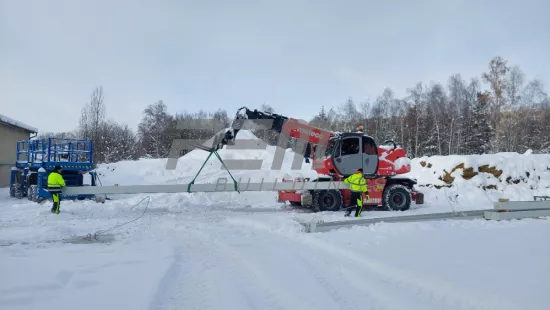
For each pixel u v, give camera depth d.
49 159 13.70
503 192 14.78
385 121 51.56
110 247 6.67
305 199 12.03
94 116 34.03
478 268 4.98
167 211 11.83
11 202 13.79
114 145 45.12
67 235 7.80
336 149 12.11
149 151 48.62
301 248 6.79
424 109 48.69
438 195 15.14
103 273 4.96
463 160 15.91
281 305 4.13
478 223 9.12
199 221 9.84
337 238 7.32
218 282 4.90
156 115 59.75
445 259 5.50
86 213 11.08
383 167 12.31
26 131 22.03
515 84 42.62
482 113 40.81
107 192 10.87
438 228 8.49
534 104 42.19
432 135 42.66
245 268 5.55
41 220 9.61
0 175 19.73
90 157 15.05
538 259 5.43
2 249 6.22
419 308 3.90
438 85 49.75
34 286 4.33
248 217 10.23
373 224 8.70
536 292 4.01
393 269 5.03
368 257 5.68
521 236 7.35
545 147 37.69
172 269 5.32
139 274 4.95
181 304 4.12
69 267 5.18
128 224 9.28
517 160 15.62
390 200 12.21
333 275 5.16
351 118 57.56
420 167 17.48
